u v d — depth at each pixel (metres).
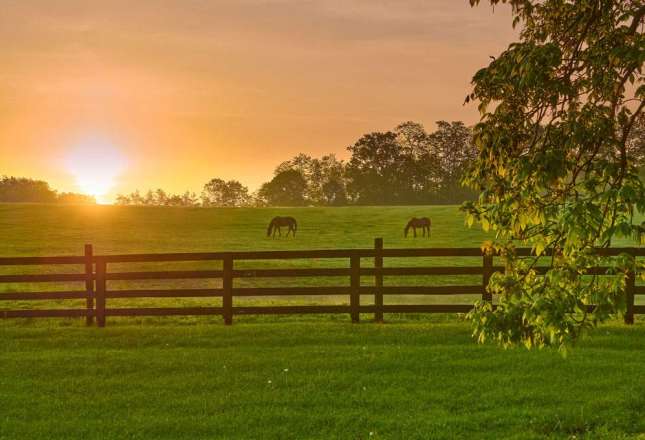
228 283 16.59
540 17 8.21
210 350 13.51
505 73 7.25
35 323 17.12
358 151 155.25
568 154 7.36
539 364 11.95
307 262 40.38
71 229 57.66
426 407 9.97
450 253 16.38
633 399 9.98
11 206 71.00
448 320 16.72
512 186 7.15
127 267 39.91
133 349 13.74
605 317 6.88
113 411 10.05
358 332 14.88
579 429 9.08
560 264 7.35
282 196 178.75
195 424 9.41
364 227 60.38
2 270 38.34
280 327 15.58
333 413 9.74
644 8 7.24
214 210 71.19
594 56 7.27
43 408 10.20
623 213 6.73
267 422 9.47
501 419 9.34
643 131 7.39
